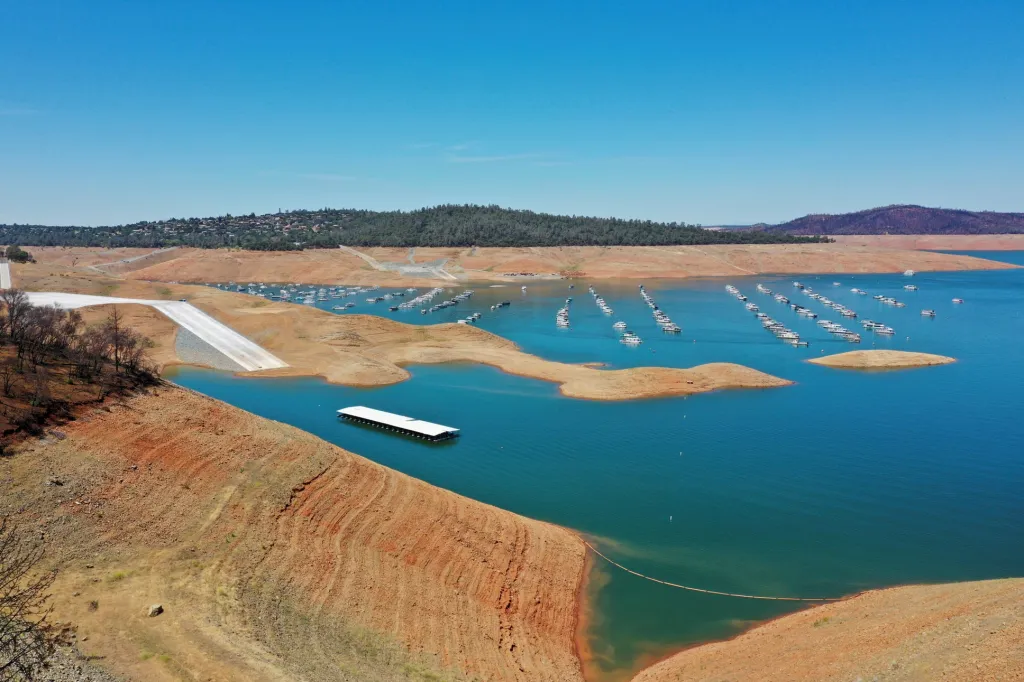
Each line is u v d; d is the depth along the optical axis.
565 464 76.00
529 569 50.75
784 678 36.38
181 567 39.19
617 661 43.41
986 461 77.25
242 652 32.53
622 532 60.06
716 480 71.62
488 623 43.88
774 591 51.12
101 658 29.72
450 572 47.31
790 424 91.00
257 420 60.16
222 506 45.97
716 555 56.34
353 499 51.38
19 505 40.03
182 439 52.34
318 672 32.94
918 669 32.19
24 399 49.25
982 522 62.31
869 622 41.25
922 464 76.31
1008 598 37.12
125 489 44.97
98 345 64.31
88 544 39.06
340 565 44.19
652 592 51.00
